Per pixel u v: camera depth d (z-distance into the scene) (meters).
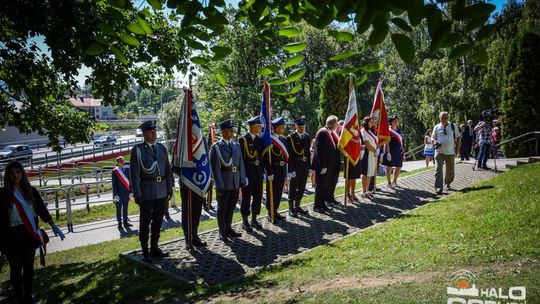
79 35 6.60
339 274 5.43
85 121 10.84
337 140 11.00
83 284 6.54
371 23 1.91
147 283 6.21
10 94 9.67
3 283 7.33
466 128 17.80
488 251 5.20
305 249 7.42
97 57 7.61
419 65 36.28
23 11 6.54
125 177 12.02
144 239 7.35
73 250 9.60
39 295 6.30
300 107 34.16
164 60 9.49
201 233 9.03
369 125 11.44
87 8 6.64
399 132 12.58
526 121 18.27
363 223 8.91
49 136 10.45
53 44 6.90
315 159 10.23
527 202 7.62
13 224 5.65
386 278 4.90
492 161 16.84
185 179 7.77
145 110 127.19
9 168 5.70
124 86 9.27
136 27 3.07
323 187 10.26
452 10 1.88
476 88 28.41
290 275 5.78
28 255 5.74
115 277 6.70
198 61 3.25
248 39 27.91
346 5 1.98
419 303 3.79
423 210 9.03
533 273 4.16
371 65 2.88
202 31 2.88
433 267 4.98
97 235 11.65
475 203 8.58
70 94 9.77
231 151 8.37
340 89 23.88
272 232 8.75
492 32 1.98
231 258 7.24
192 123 7.91
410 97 38.12
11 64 8.71
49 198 18.48
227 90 32.62
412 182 13.19
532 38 18.14
